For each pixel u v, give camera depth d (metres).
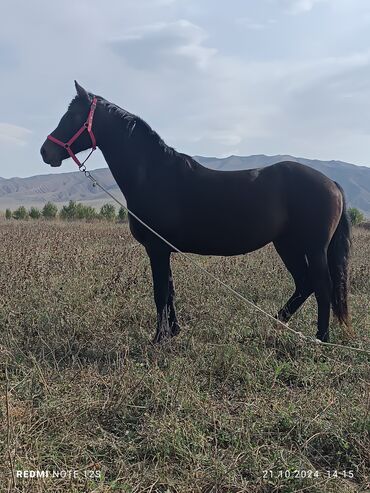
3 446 2.99
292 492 2.75
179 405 3.59
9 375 4.12
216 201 4.95
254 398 3.82
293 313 5.57
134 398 3.78
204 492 2.79
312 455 3.19
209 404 3.64
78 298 6.09
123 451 3.16
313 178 5.14
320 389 3.93
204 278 7.12
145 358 4.62
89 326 5.32
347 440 3.23
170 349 4.80
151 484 2.81
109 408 3.58
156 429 3.29
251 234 5.05
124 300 6.09
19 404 3.57
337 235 5.29
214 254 5.25
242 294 6.74
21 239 11.37
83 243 11.03
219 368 4.41
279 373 4.29
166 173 5.02
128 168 5.08
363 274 8.15
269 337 5.17
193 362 4.50
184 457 3.04
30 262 7.36
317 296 5.17
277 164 5.29
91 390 3.88
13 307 5.71
